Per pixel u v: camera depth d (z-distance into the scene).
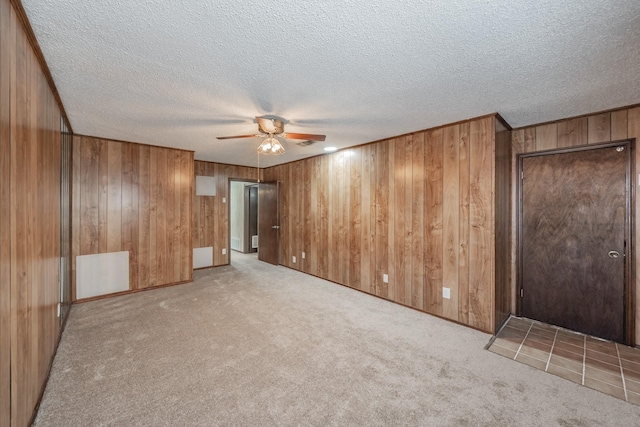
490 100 2.45
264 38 1.58
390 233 3.70
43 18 1.41
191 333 2.73
